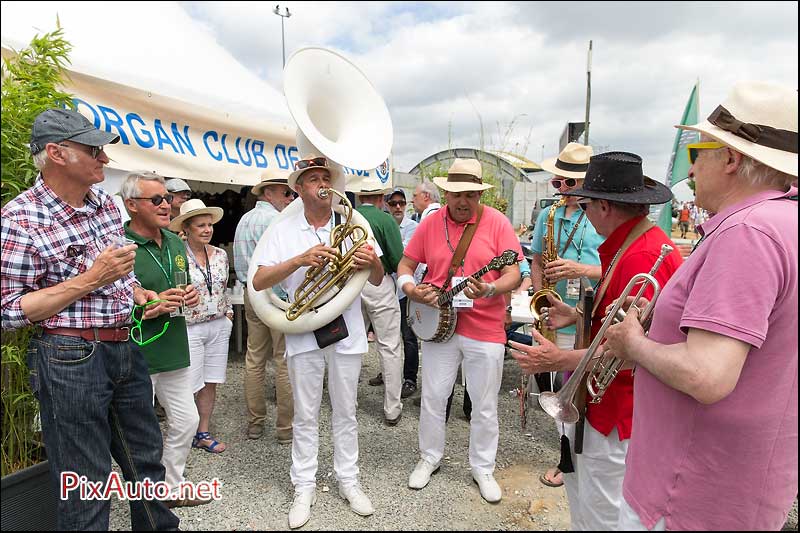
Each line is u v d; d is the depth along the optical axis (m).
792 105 1.19
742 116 1.22
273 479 2.95
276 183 3.69
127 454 2.17
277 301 2.60
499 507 2.67
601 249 1.84
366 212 3.52
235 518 2.57
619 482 1.79
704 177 1.32
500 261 2.49
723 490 1.25
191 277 3.08
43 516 2.21
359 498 2.61
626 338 1.32
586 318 1.77
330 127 2.67
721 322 1.12
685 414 1.28
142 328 2.40
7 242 1.75
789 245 1.14
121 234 2.12
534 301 2.28
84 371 1.91
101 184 3.52
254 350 3.42
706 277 1.17
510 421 3.73
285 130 5.07
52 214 1.85
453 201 2.66
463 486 2.86
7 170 2.12
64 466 1.92
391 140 2.65
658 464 1.33
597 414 1.77
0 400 2.20
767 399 1.20
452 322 2.65
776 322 1.17
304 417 2.57
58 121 1.82
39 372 1.89
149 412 2.21
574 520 1.96
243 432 3.56
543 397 1.86
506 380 4.61
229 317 3.38
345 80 2.66
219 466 3.09
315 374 2.55
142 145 3.76
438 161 7.04
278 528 2.49
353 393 2.62
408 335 4.24
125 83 3.63
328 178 2.52
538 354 1.81
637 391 1.43
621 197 1.68
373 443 3.40
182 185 3.90
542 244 3.29
